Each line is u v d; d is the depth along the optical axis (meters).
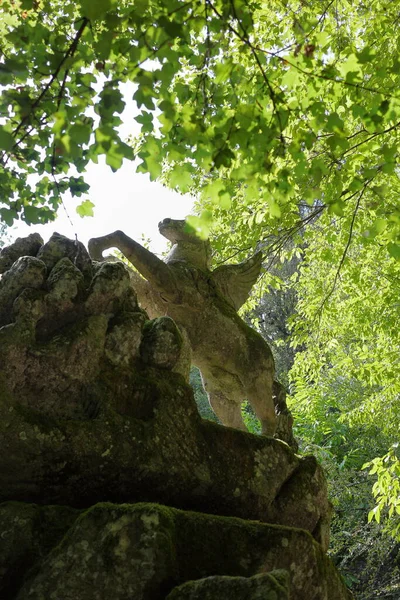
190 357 5.25
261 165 4.04
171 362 4.87
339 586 4.71
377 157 7.08
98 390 4.50
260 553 4.20
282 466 4.95
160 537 3.92
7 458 4.14
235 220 9.11
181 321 5.56
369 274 9.91
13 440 4.14
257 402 5.69
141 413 4.63
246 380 5.68
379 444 14.38
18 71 3.57
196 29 3.88
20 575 3.94
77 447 4.27
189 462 4.59
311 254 10.25
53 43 4.18
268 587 3.62
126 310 4.90
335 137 4.17
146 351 4.82
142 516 3.97
